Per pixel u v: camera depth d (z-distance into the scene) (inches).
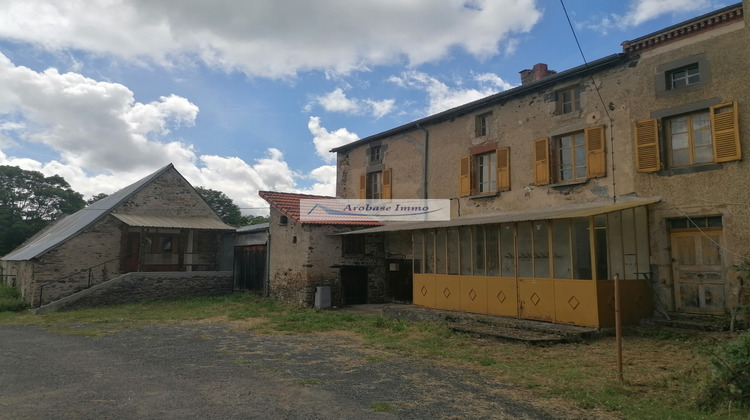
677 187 390.3
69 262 694.5
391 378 245.6
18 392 217.9
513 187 520.4
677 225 394.6
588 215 366.3
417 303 538.6
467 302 475.2
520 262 486.6
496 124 548.7
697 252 382.0
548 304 400.8
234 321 494.0
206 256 825.5
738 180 358.0
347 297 636.1
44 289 665.0
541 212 471.5
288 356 305.0
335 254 633.0
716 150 368.8
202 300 698.2
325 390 221.1
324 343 357.1
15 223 1238.9
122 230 751.1
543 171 488.4
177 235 810.2
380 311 566.3
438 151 620.4
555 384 229.8
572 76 472.7
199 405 197.0
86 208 930.7
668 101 400.5
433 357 301.1
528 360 288.7
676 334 343.3
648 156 405.7
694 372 235.3
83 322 494.0
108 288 660.7
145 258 768.3
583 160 468.4
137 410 190.1
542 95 502.6
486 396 212.1
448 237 562.3
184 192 837.2
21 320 527.8
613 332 363.9
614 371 255.6
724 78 370.0
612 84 442.0
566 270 446.9
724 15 370.0
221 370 263.6
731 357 194.9
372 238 667.4
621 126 431.8
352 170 770.8
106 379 242.7
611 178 434.9
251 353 316.5
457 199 585.9
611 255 424.2
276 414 185.6
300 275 623.5
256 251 753.6
